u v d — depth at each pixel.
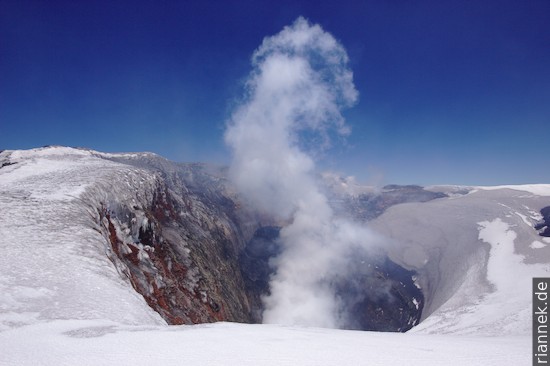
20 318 11.71
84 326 11.15
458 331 31.86
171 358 7.91
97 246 20.48
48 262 16.62
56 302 13.43
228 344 9.50
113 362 7.47
